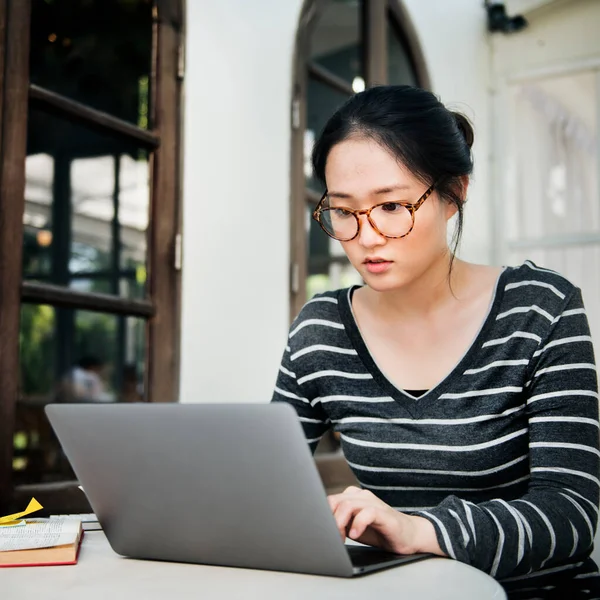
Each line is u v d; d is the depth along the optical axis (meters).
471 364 1.24
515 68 4.33
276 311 2.83
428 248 1.20
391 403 1.27
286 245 2.90
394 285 1.19
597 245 4.17
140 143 2.42
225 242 2.65
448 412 1.23
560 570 1.18
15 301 1.94
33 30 2.24
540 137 4.33
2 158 1.94
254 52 2.82
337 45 3.31
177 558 1.03
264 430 0.88
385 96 1.21
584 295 4.21
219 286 2.61
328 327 1.36
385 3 3.50
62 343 5.08
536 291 1.25
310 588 0.87
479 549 0.99
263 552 0.95
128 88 2.52
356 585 0.88
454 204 1.25
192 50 2.58
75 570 0.99
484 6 4.32
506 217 4.29
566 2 4.17
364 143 1.18
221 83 2.68
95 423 1.00
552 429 1.17
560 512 1.06
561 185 4.28
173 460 0.95
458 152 1.22
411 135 1.17
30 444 2.58
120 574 0.97
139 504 1.01
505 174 4.30
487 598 0.82
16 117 1.97
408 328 1.29
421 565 0.96
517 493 1.24
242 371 2.67
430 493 1.25
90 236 3.85
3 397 1.90
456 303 1.28
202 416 0.91
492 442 1.21
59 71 2.40
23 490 1.93
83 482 1.06
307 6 3.11
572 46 4.20
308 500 0.88
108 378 5.18
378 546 1.02
